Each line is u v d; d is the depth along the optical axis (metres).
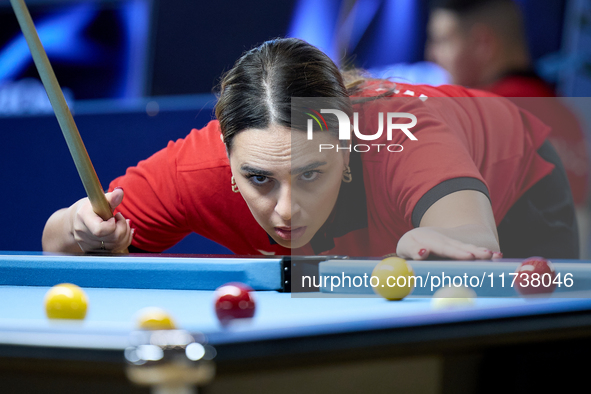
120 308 2.09
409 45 6.89
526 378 1.59
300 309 1.96
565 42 6.71
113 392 1.33
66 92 8.00
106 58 7.89
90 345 1.24
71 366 1.22
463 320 1.55
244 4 7.40
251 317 1.70
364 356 1.35
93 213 3.39
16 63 8.20
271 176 3.32
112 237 3.37
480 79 6.70
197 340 1.23
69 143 3.11
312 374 1.43
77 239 3.49
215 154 3.85
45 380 1.37
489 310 1.65
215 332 1.30
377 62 7.02
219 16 7.52
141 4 7.75
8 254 2.95
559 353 1.61
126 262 2.70
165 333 1.27
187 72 7.66
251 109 3.21
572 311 1.69
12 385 1.38
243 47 7.45
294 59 3.34
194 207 3.93
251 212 3.72
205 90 7.62
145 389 1.32
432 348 1.42
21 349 1.29
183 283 2.64
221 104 3.40
